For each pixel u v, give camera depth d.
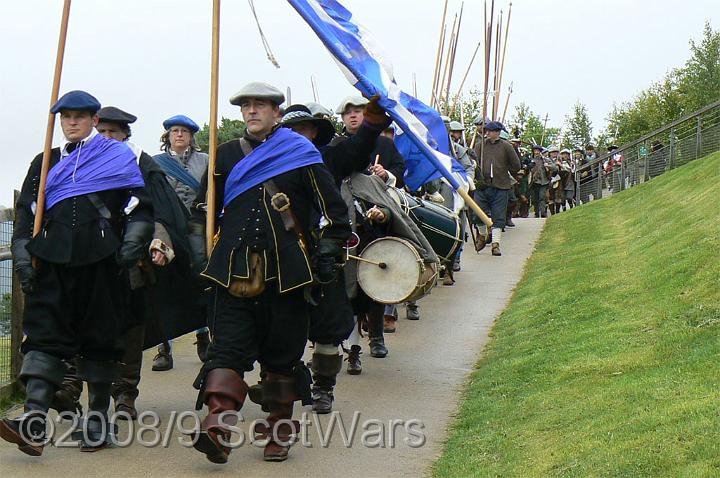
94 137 6.30
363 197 8.50
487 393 7.77
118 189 6.23
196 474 6.00
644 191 19.52
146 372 8.82
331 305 7.35
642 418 5.67
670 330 7.84
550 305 10.65
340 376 8.76
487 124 16.33
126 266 6.15
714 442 4.99
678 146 22.41
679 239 11.61
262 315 6.02
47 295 6.07
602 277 11.36
